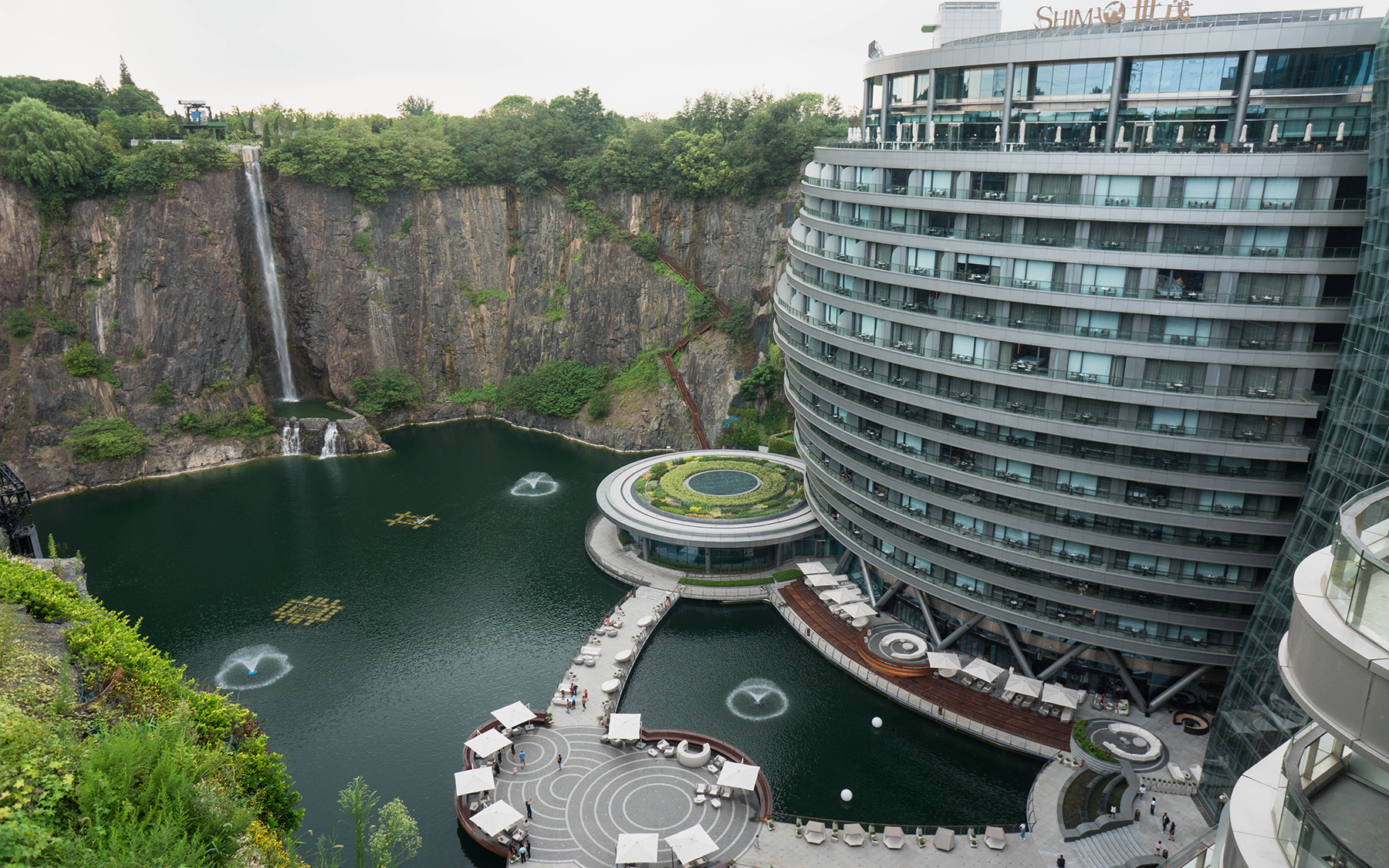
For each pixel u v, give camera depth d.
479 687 100.44
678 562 127.44
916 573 101.31
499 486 161.62
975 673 94.44
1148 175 74.88
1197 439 77.44
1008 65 81.12
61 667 50.19
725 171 184.50
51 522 146.00
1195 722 88.31
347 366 197.38
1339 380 68.56
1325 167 69.19
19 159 163.50
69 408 166.25
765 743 90.06
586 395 193.62
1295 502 78.00
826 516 118.19
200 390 179.38
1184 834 73.56
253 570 128.12
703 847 71.06
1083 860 72.44
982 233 85.56
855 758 87.75
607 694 97.00
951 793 82.75
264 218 191.50
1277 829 25.20
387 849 55.72
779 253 179.75
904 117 96.19
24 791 36.50
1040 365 84.38
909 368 94.00
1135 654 86.81
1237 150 73.88
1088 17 83.00
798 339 112.75
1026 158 80.00
